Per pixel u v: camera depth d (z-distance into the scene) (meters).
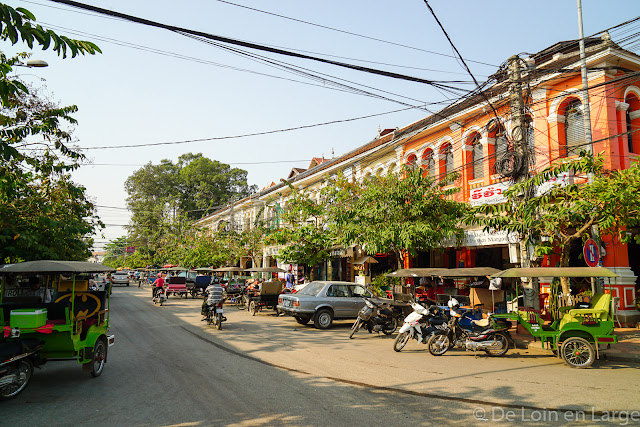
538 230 11.48
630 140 14.98
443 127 19.75
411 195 15.62
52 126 11.51
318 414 5.88
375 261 22.09
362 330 15.08
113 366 8.98
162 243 56.31
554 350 9.75
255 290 22.05
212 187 60.22
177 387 7.30
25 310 7.28
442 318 11.13
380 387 7.34
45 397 6.75
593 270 9.77
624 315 13.71
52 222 12.54
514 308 15.69
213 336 13.17
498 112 16.95
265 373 8.34
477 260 19.25
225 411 6.01
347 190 19.34
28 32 4.54
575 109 14.91
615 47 13.59
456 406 6.28
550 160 14.41
